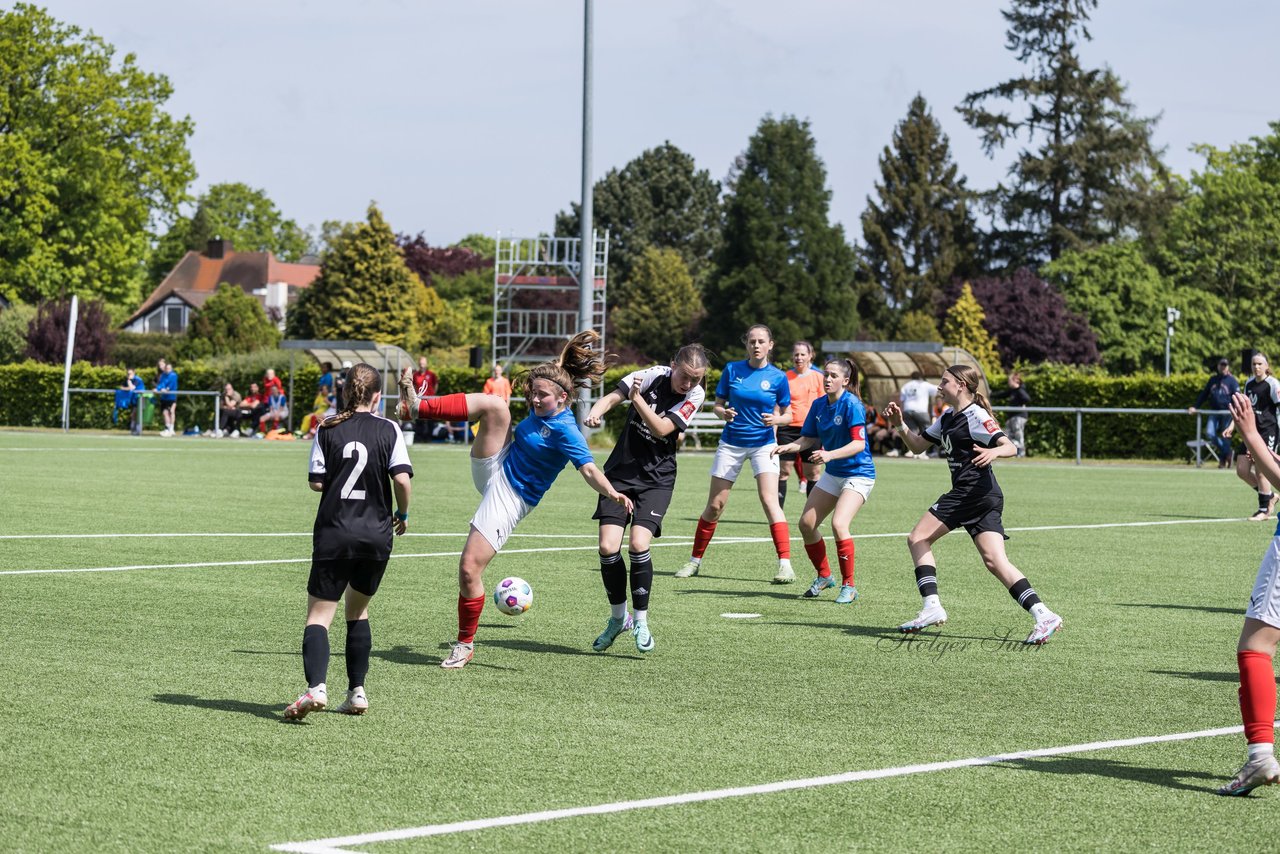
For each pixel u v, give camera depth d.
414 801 6.05
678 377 9.99
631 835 5.60
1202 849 5.57
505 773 6.56
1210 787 6.55
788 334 87.94
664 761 6.84
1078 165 90.56
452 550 15.70
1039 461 39.88
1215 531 19.31
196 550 15.09
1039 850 5.52
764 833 5.66
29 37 74.69
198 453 34.44
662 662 9.58
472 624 9.27
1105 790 6.45
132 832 5.53
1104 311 86.81
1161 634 10.98
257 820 5.71
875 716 7.96
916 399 39.06
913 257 106.62
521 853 5.35
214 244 139.88
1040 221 93.75
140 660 9.16
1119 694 8.68
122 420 51.19
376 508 7.66
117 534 16.42
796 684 8.86
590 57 37.12
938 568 15.07
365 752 6.91
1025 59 93.19
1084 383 41.22
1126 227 92.62
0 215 74.19
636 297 110.75
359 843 5.43
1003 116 93.44
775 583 13.73
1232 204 92.56
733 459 13.95
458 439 45.12
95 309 65.31
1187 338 86.56
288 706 7.57
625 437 10.12
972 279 92.88
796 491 26.91
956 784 6.50
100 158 76.38
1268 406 20.94
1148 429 40.41
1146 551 16.81
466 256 127.56
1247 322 90.69
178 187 80.44
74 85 75.25
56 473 26.34
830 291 90.19
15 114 75.31
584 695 8.43
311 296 96.25
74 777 6.32
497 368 35.50
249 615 11.04
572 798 6.14
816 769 6.73
